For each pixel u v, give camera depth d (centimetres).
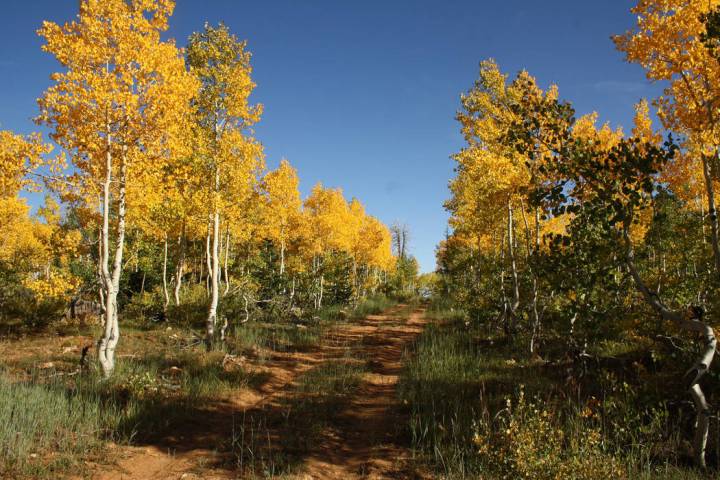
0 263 1995
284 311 2178
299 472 535
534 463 444
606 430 560
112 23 850
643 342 813
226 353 1230
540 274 584
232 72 1289
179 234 1853
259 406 820
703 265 680
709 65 623
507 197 1247
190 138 1218
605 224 503
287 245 2634
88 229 1418
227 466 552
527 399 681
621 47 705
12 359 1065
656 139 898
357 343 1542
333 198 2648
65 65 846
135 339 1408
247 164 1351
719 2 612
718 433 495
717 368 504
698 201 1011
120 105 885
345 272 2941
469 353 1188
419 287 5388
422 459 568
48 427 611
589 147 524
